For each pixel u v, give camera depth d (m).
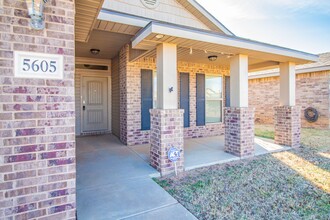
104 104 7.66
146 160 4.41
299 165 4.14
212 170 3.89
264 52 4.50
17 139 1.73
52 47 1.84
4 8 1.69
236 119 4.71
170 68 3.76
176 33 3.37
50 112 1.83
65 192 1.89
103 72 7.57
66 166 1.90
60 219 1.88
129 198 2.75
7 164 1.70
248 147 4.72
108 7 4.75
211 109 7.53
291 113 5.52
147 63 6.12
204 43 3.78
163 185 3.21
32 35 1.77
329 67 8.38
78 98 7.21
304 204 2.64
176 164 3.76
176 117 3.76
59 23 1.86
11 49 1.71
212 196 2.84
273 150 5.21
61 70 1.87
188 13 5.92
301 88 9.41
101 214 2.36
